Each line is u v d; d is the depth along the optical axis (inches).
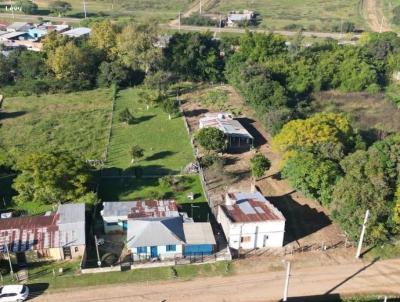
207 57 5022.1
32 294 1980.8
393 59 5034.5
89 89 4783.5
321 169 2532.0
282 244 2332.7
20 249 2144.4
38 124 3818.9
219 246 2316.7
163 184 2834.6
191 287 2054.6
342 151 2763.3
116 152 3346.5
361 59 4923.7
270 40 5004.9
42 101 4389.8
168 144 3494.1
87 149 3383.4
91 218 2501.2
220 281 2094.0
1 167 2987.2
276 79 4648.1
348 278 2124.8
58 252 2192.4
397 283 2100.1
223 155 3314.5
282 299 1990.7
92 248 2287.2
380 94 4687.5
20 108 4195.4
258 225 2262.6
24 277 2084.2
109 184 2881.4
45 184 2468.0
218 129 3287.4
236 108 4254.4
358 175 2352.4
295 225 2502.5
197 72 5068.9
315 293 2028.8
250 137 3427.7
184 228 2319.1
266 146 3472.0
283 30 7273.6
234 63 4886.8
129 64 4854.8
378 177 2303.2
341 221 2316.7
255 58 4931.1
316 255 2274.9
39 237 2210.9
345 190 2317.9
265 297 2003.0
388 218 2260.1
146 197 2731.3
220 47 5211.6
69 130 3715.6
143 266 2156.7
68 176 2568.9
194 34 5152.6
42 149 3366.1
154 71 4958.2
